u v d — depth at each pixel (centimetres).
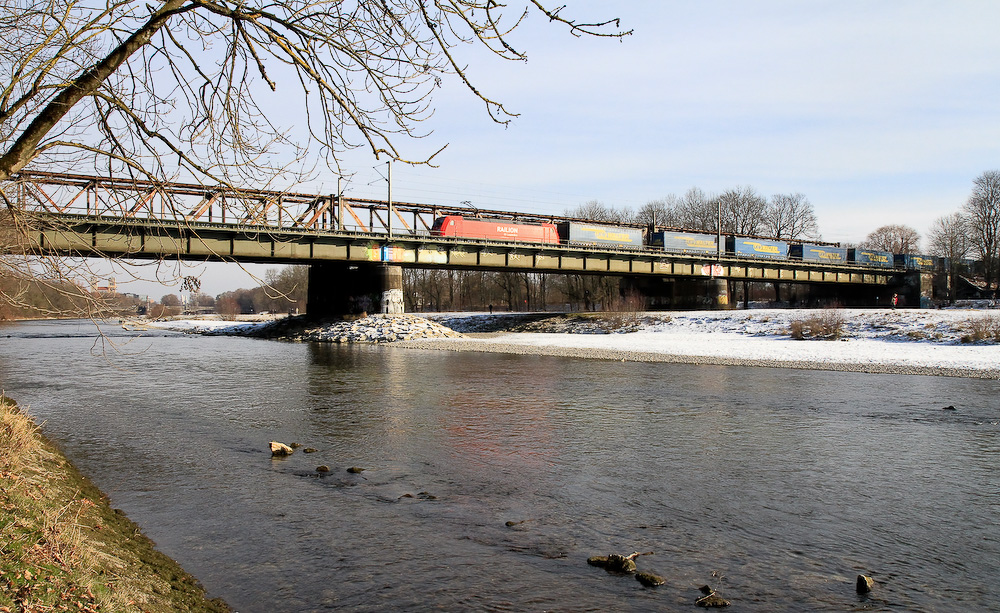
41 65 532
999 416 1741
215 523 895
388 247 4969
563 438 1462
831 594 691
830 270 7694
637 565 762
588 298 8962
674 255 6338
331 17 588
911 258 9000
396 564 761
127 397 2042
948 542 841
